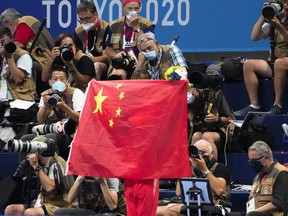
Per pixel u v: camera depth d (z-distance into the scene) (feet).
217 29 99.25
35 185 86.43
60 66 89.15
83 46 96.32
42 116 88.58
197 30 99.71
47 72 94.63
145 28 94.89
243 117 92.73
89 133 71.00
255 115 88.22
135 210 70.59
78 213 78.79
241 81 94.68
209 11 99.35
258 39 94.53
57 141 85.20
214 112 88.79
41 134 86.07
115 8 101.09
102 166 70.38
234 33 98.89
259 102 93.45
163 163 69.92
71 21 102.06
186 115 70.38
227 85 95.09
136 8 93.81
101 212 80.59
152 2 100.27
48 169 82.33
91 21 95.45
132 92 70.44
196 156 80.18
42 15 102.58
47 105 88.22
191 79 85.30
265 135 88.63
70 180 82.33
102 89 71.20
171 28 100.12
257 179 80.07
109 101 70.69
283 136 89.97
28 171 83.05
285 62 90.53
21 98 94.07
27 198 82.33
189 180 76.95
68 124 84.94
